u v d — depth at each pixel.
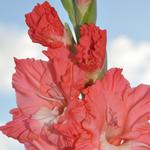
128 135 0.60
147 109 0.60
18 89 0.65
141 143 0.60
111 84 0.59
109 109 0.59
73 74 0.60
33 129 0.63
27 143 0.64
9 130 0.63
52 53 0.63
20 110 0.64
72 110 0.58
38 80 0.64
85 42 0.61
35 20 0.64
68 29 0.65
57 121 0.62
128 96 0.60
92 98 0.59
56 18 0.64
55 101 0.64
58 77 0.61
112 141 0.60
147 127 0.60
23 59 0.65
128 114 0.60
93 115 0.58
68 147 0.60
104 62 0.63
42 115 0.64
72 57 0.63
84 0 0.66
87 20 0.66
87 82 0.61
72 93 0.59
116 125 0.60
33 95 0.65
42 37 0.64
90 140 0.58
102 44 0.61
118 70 0.59
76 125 0.58
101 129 0.59
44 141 0.63
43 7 0.64
